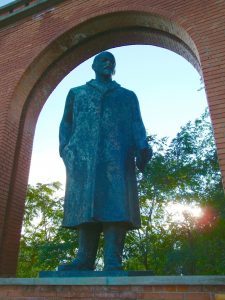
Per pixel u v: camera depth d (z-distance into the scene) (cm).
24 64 905
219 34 677
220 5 714
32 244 1973
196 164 1390
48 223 2017
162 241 1401
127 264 1502
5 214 779
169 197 1402
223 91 612
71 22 905
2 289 454
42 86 948
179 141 1450
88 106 500
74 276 423
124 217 423
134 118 495
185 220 1321
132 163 485
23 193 845
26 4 1038
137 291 391
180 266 1232
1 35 1023
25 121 895
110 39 932
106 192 437
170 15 761
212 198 1260
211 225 1198
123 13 840
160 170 1392
